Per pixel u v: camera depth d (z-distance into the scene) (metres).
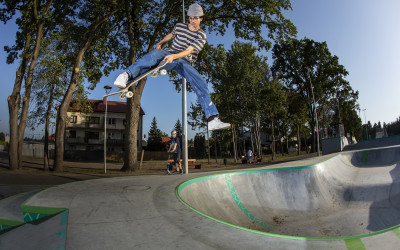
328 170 9.10
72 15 16.20
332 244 2.12
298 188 7.23
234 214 5.34
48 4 14.60
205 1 15.87
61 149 14.50
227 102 27.23
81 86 16.72
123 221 2.65
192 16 4.17
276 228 5.32
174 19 17.08
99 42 15.70
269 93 26.34
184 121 9.41
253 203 6.08
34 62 14.66
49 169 14.90
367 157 13.15
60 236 2.24
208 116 4.66
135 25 16.06
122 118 44.06
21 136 14.96
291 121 34.78
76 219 2.65
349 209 6.57
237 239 2.25
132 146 15.44
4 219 2.79
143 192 3.93
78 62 14.45
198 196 5.09
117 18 16.38
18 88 14.30
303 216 6.13
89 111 19.03
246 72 26.09
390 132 54.38
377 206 6.39
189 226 2.54
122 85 3.71
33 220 2.77
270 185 6.86
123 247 2.05
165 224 2.59
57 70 15.62
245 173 6.69
